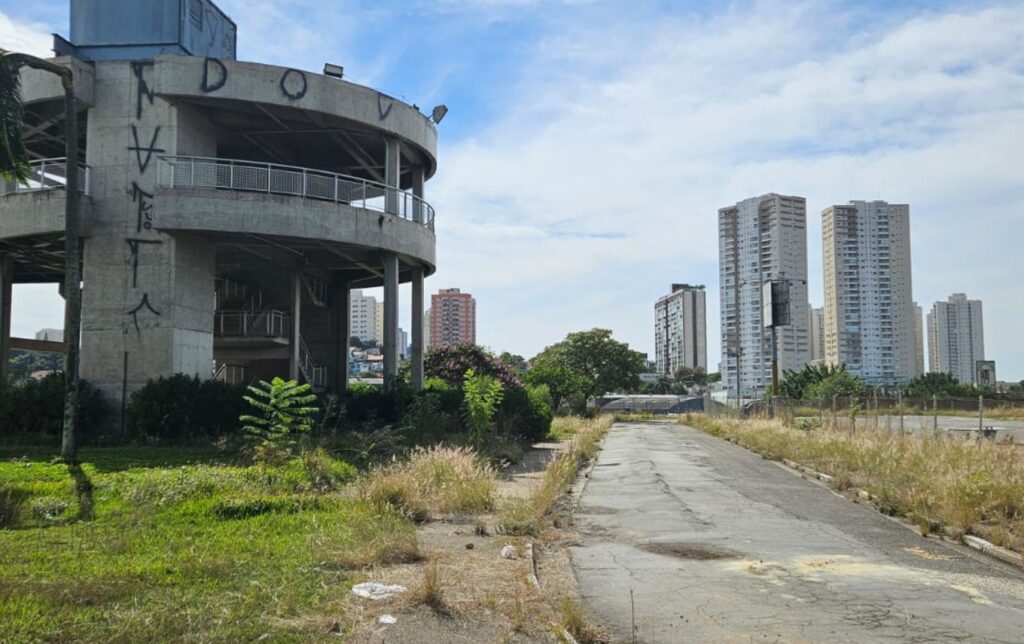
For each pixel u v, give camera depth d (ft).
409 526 32.83
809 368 221.46
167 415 71.05
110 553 26.03
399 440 63.10
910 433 76.48
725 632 20.59
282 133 89.35
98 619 18.75
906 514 39.73
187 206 74.54
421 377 100.89
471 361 146.72
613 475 61.72
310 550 27.22
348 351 115.96
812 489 52.49
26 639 17.02
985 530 33.68
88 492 38.96
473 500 39.73
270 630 18.70
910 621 21.57
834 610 22.72
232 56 94.73
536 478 57.72
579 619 20.43
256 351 100.99
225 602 20.48
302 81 80.48
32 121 82.69
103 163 77.41
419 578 24.91
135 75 78.02
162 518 33.09
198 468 44.96
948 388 219.41
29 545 27.17
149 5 81.97
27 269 102.99
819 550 31.71
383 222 85.35
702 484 55.42
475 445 69.51
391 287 88.43
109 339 75.87
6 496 33.65
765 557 30.35
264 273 105.70
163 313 75.77
